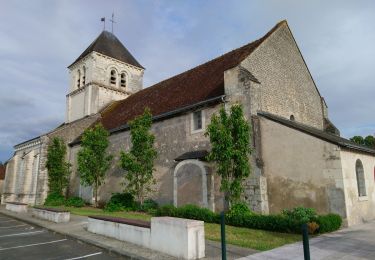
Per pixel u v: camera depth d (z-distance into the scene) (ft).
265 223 34.63
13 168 98.58
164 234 25.68
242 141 39.93
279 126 45.27
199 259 23.48
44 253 27.20
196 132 52.80
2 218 55.16
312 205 40.40
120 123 74.64
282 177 43.86
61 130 88.79
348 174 40.09
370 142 93.71
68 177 85.61
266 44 56.95
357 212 40.29
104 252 27.43
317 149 40.98
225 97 49.29
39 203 82.23
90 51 100.32
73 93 105.29
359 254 24.13
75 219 46.85
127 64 107.04
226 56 65.41
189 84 66.28
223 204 45.52
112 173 70.95
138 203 58.23
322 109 69.31
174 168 55.16
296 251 25.25
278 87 57.06
